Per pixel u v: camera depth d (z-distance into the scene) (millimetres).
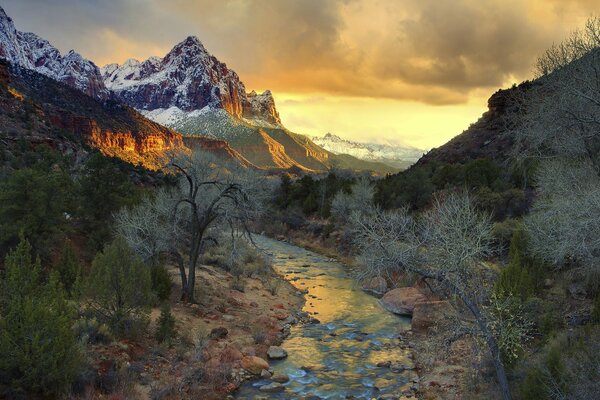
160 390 10984
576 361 9727
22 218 16750
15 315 9500
